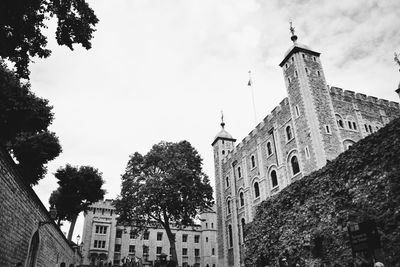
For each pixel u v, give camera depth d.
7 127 25.73
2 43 11.24
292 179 29.69
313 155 26.69
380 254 11.52
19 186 11.55
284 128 32.09
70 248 29.81
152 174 38.06
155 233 64.19
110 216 61.62
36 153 31.38
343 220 15.26
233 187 41.91
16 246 12.20
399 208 12.38
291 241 19.17
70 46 12.32
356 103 30.94
